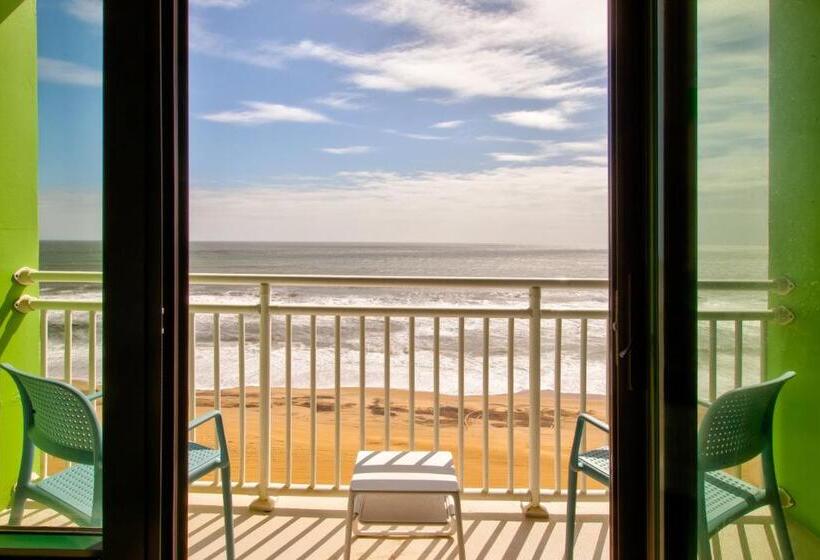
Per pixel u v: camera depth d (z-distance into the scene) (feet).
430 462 6.76
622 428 4.90
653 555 4.80
